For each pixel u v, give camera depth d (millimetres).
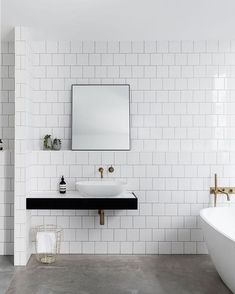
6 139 4355
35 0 3182
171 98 4410
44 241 3988
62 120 4414
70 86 4414
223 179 4324
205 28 3963
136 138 4430
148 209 4316
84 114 4391
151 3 3258
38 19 3654
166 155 4312
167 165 4316
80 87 4398
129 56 4410
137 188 4312
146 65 4410
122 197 3838
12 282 3416
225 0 3203
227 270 3156
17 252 3889
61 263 3963
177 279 3521
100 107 4402
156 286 3340
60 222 4309
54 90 4395
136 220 4320
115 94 4406
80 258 4145
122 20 3695
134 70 4410
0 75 4348
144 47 4410
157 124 4418
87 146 4379
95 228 4320
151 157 4309
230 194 4320
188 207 4328
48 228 4297
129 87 4414
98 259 4113
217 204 4340
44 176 4285
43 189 4285
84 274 3637
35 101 4387
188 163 4316
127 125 4395
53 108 4402
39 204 3842
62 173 4297
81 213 4320
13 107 4348
